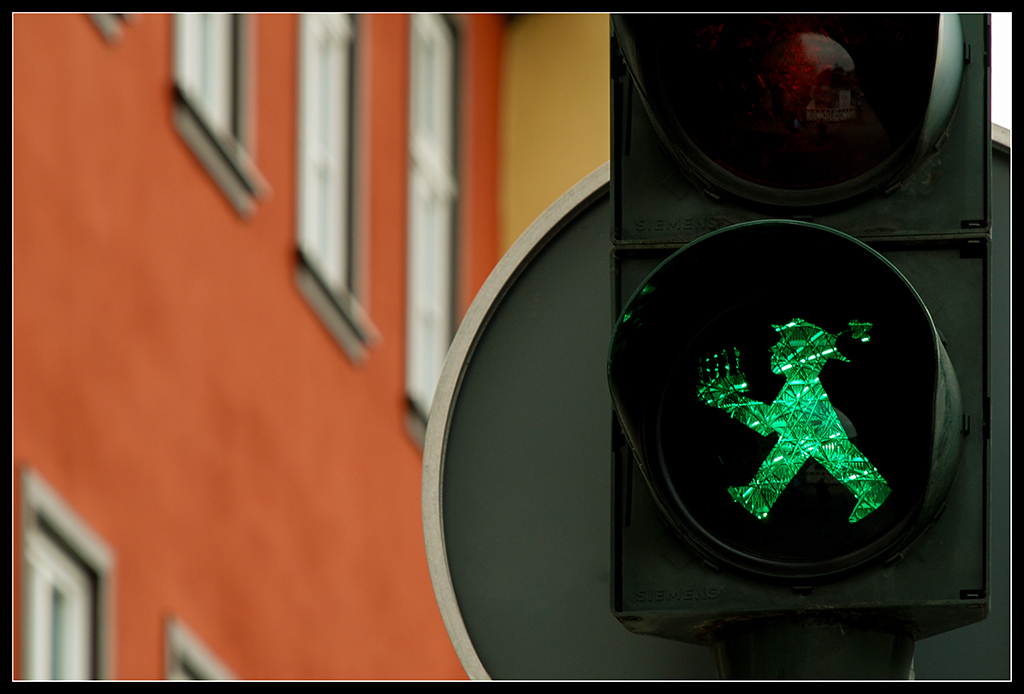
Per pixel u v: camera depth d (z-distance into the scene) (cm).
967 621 346
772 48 365
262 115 1670
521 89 2239
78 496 1316
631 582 349
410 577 1836
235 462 1547
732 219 361
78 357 1328
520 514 441
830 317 356
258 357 1606
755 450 352
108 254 1382
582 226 455
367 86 1912
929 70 357
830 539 346
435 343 2023
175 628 1427
